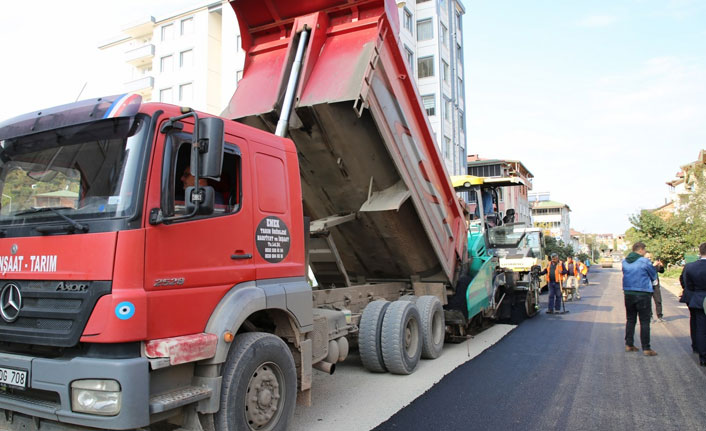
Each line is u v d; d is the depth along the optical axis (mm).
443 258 7992
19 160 3807
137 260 3215
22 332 3377
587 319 12828
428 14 33219
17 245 3549
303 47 6094
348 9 6207
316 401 5605
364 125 6125
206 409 3572
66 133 3666
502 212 11953
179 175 3658
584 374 6867
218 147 3439
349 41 6129
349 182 6844
